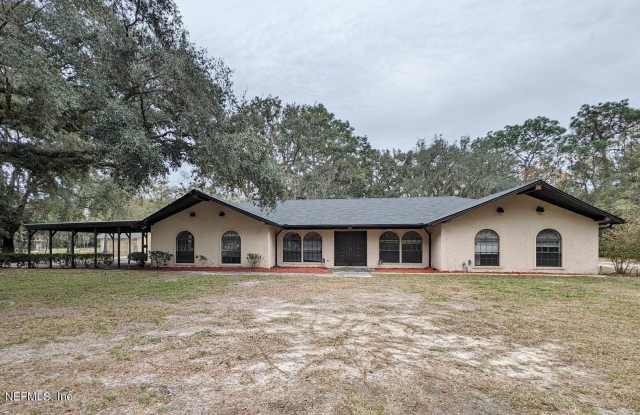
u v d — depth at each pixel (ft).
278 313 23.38
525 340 17.33
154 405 10.50
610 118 125.59
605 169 115.44
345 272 50.60
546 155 136.67
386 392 11.40
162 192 126.52
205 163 31.76
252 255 55.36
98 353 15.31
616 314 23.16
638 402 10.82
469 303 26.94
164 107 29.43
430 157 118.83
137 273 49.62
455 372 13.17
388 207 61.36
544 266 48.62
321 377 12.63
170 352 15.42
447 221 50.01
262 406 10.41
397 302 27.30
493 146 138.92
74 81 24.86
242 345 16.42
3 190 61.31
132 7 27.02
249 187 37.99
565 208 48.60
